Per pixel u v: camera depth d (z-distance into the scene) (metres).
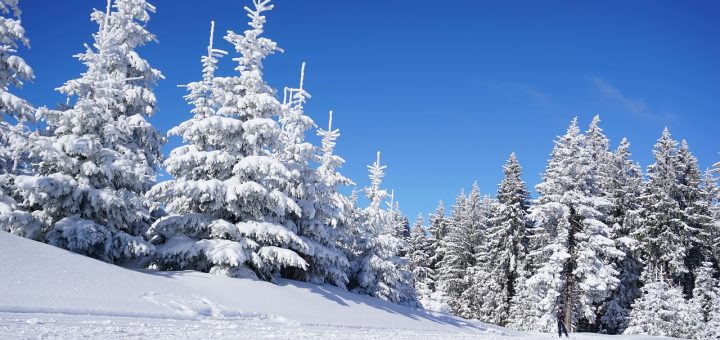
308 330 13.89
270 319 16.69
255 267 23.55
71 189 19.89
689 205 42.41
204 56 24.55
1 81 19.80
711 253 43.69
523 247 46.62
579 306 37.56
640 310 38.41
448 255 57.12
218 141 23.84
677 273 39.91
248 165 22.20
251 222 22.80
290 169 25.42
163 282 17.66
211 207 22.78
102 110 21.33
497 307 47.69
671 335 36.69
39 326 8.82
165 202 24.17
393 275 32.75
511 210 47.50
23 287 12.87
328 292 25.00
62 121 20.72
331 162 32.06
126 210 20.91
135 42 28.20
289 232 23.23
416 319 25.95
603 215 36.34
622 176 45.06
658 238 40.47
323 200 28.70
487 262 50.41
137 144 26.73
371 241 32.84
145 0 28.56
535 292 36.38
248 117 24.28
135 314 12.89
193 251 21.05
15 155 21.17
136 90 27.02
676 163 42.75
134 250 20.36
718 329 36.47
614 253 34.66
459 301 53.03
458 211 62.62
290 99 29.03
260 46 24.56
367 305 25.34
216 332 10.84
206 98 24.19
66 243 19.59
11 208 19.73
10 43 20.06
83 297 13.43
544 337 27.64
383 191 33.84
